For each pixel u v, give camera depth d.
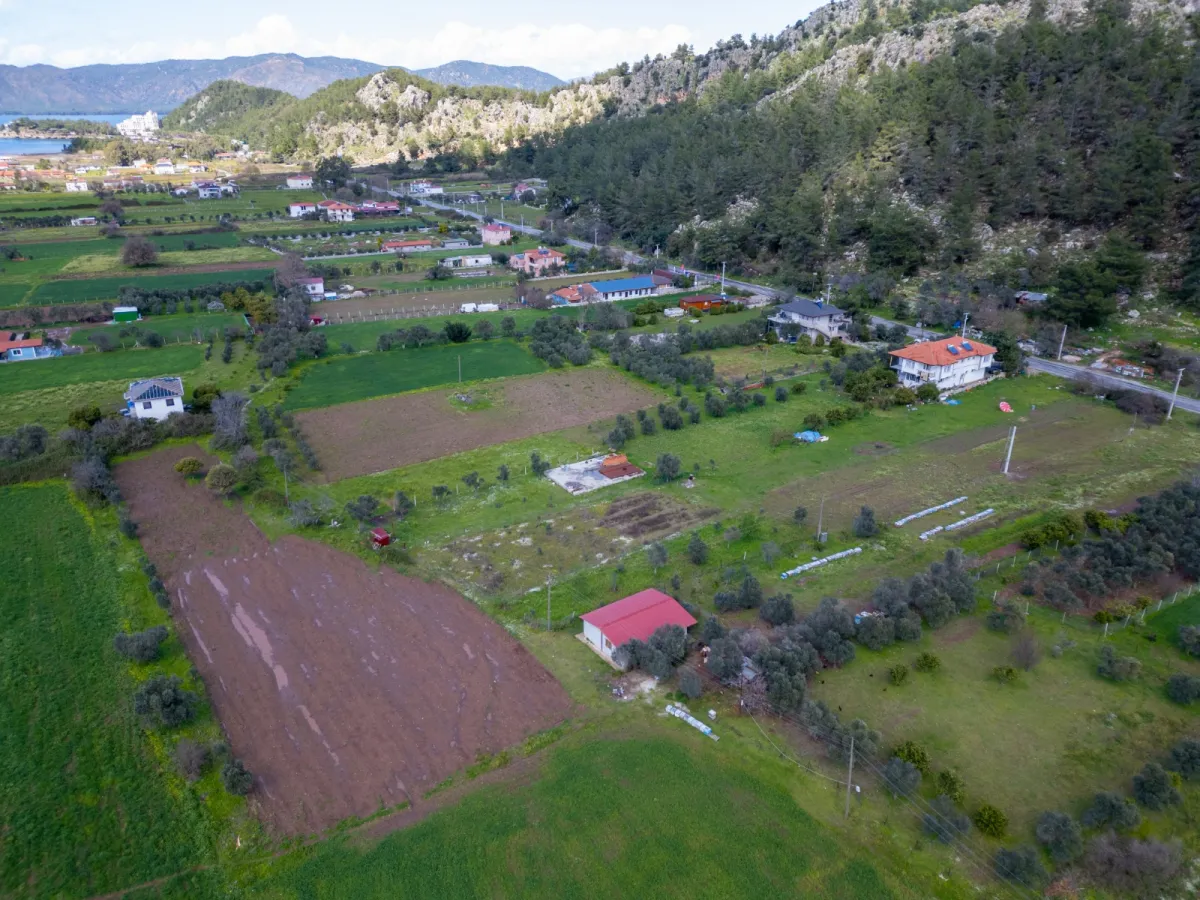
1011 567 55.69
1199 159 116.38
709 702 43.09
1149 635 48.03
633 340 109.62
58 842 34.75
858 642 47.72
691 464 73.44
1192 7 153.38
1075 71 142.62
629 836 34.84
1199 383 88.06
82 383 93.19
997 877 32.81
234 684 44.78
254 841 34.94
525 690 44.09
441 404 88.75
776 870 33.19
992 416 84.50
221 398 81.81
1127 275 106.12
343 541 59.78
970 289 120.12
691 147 190.62
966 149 143.75
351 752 39.91
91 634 48.97
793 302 121.75
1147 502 60.56
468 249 181.38
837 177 157.00
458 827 35.38
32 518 63.28
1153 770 36.28
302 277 138.38
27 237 183.38
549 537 60.47
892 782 36.97
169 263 160.12
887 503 65.88
